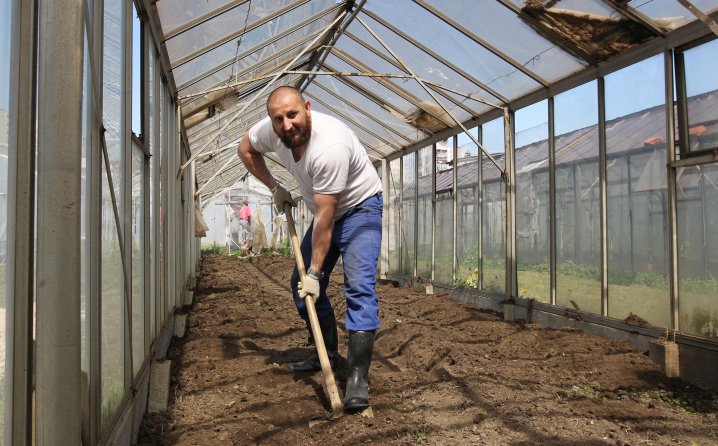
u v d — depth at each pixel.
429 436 2.77
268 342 5.00
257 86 8.54
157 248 4.08
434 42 6.35
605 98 5.21
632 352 4.54
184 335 5.38
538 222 6.25
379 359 4.55
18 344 1.42
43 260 1.51
